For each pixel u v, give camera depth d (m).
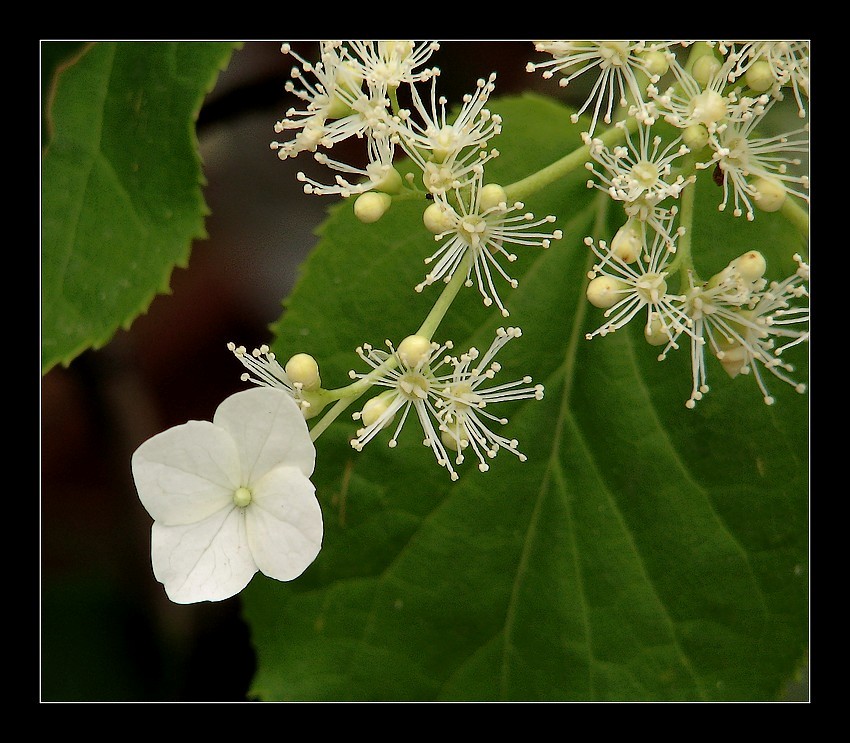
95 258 0.57
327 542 0.59
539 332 0.58
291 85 0.56
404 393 0.55
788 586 0.58
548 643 0.59
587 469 0.59
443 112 0.56
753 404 0.58
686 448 0.58
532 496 0.59
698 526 0.58
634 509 0.58
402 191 0.56
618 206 0.58
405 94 0.58
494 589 0.59
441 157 0.55
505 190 0.55
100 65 0.57
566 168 0.56
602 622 0.58
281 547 0.54
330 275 0.58
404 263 0.58
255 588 0.59
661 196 0.55
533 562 0.59
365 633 0.59
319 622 0.59
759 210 0.58
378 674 0.59
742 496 0.58
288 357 0.58
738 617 0.58
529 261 0.58
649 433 0.58
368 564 0.59
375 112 0.56
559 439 0.59
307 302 0.58
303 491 0.54
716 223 0.58
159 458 0.54
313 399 0.55
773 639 0.58
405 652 0.59
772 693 0.58
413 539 0.59
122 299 0.57
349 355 0.58
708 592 0.58
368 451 0.59
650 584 0.58
